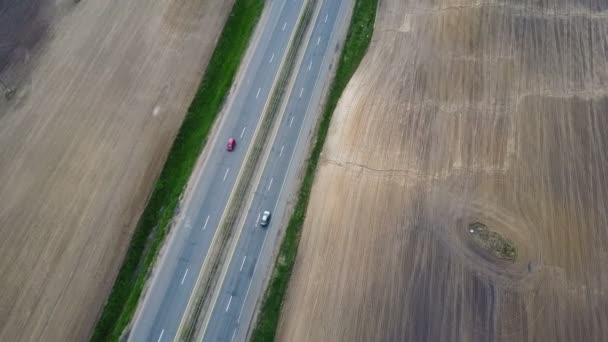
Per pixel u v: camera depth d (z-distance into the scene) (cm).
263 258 4062
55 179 4291
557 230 4031
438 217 4125
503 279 3825
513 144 4447
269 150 4581
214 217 4209
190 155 4516
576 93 4725
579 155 4375
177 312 3781
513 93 4750
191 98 4794
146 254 4028
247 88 4931
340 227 4166
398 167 4409
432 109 4722
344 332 3681
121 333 3688
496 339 3588
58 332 3662
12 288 3800
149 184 4312
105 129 4572
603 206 4128
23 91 4762
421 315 3719
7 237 4006
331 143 4644
